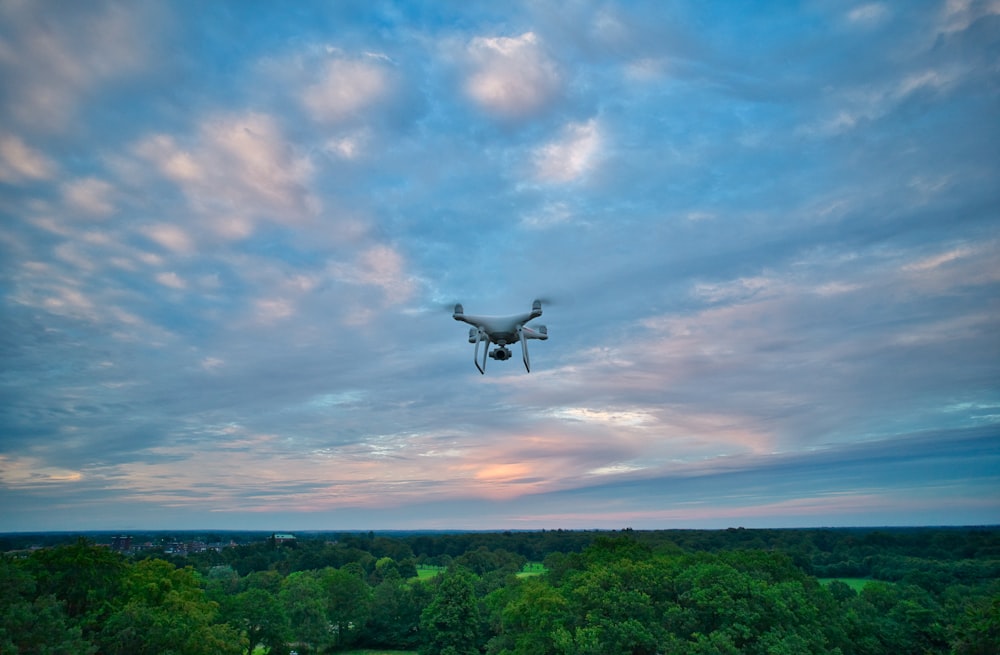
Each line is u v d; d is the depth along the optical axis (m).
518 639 64.69
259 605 87.81
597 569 68.69
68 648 40.94
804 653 49.91
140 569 62.31
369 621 112.62
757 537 164.62
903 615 71.31
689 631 56.09
